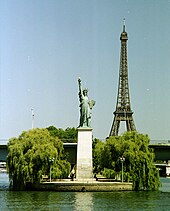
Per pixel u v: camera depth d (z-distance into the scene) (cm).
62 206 9881
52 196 11675
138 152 13700
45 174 13638
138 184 13375
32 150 13438
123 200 10975
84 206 9912
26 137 14100
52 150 13500
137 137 14275
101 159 14425
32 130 14388
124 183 13138
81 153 14238
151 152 14325
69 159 16350
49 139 14475
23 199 11025
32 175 13288
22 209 9431
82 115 14525
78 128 14312
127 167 13588
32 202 10481
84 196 11700
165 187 15912
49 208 9581
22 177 13262
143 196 11844
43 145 13538
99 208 9662
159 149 16088
